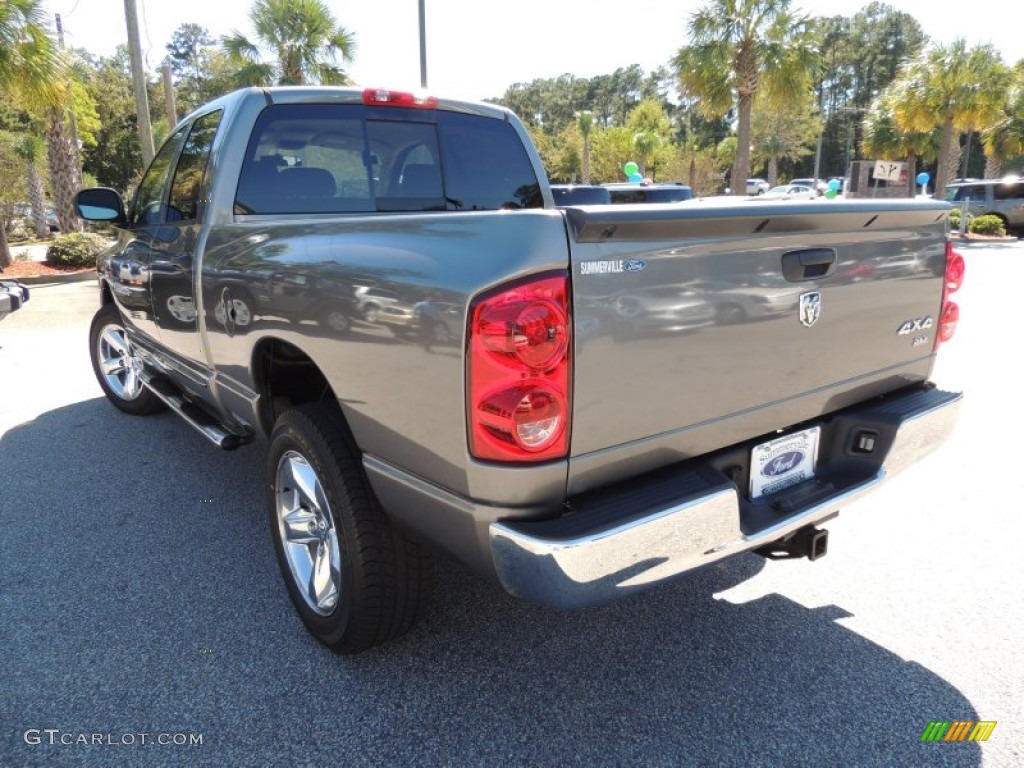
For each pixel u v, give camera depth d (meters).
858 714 2.33
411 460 2.07
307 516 2.72
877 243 2.49
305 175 3.40
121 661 2.62
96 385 6.41
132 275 4.23
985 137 30.16
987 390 5.86
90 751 2.20
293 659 2.64
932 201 2.58
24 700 2.42
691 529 2.01
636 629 2.81
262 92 3.33
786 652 2.66
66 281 13.66
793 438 2.48
